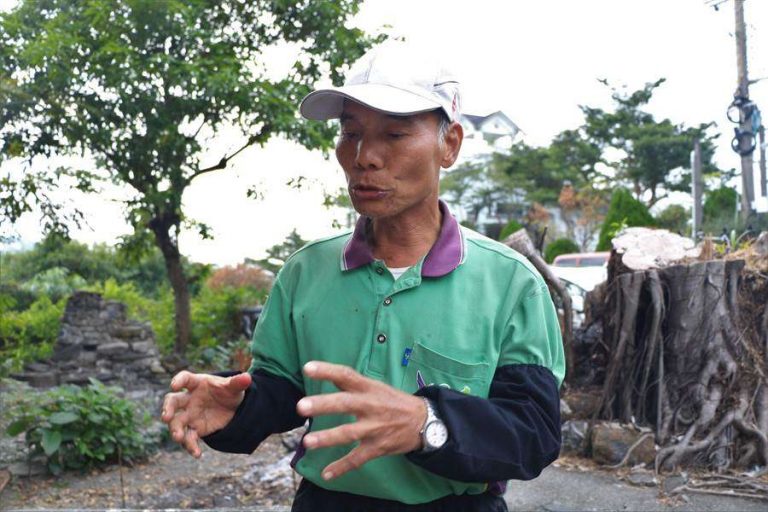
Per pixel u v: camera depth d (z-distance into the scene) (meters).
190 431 1.33
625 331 5.06
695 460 4.68
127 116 7.93
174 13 7.70
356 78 1.34
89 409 5.57
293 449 5.98
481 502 1.40
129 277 18.42
